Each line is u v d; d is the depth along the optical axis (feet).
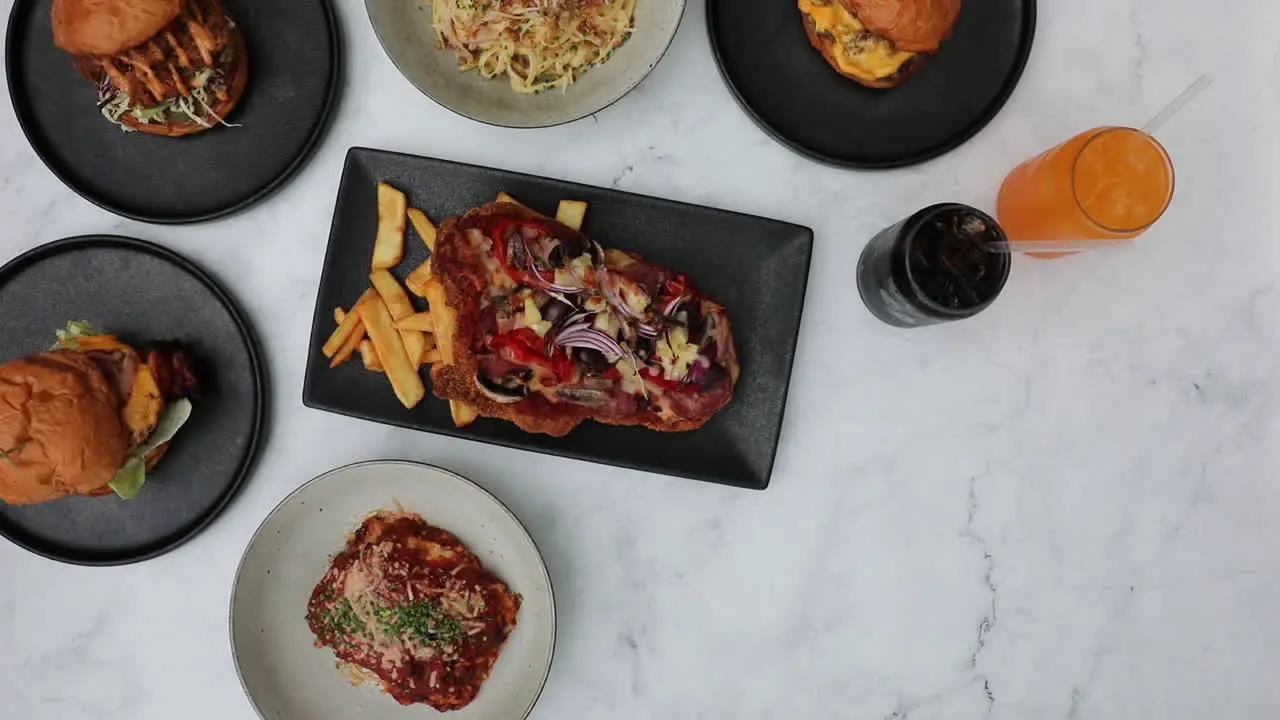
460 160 3.67
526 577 3.59
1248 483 3.71
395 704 3.63
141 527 3.62
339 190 3.58
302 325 3.67
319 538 3.62
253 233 3.67
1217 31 3.70
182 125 3.54
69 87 3.63
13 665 3.68
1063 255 3.68
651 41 3.54
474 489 3.50
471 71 3.61
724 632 3.69
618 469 3.68
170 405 3.50
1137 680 3.72
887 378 3.69
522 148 3.68
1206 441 3.72
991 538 3.71
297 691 3.61
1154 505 3.72
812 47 3.60
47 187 3.70
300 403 3.67
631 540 3.68
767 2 3.60
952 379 3.70
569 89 3.62
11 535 3.59
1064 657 3.72
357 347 3.58
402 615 3.53
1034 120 3.69
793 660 3.69
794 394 3.69
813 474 3.69
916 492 3.70
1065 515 3.71
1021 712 3.71
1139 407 3.72
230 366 3.62
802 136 3.62
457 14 3.50
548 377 3.42
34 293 3.62
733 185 3.69
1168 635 3.72
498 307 3.41
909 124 3.63
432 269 3.45
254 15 3.60
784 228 3.59
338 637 3.58
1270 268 3.70
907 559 3.70
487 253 3.42
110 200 3.62
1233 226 3.70
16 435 3.26
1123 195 3.47
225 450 3.61
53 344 3.62
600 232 3.61
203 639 3.68
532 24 3.52
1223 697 3.73
